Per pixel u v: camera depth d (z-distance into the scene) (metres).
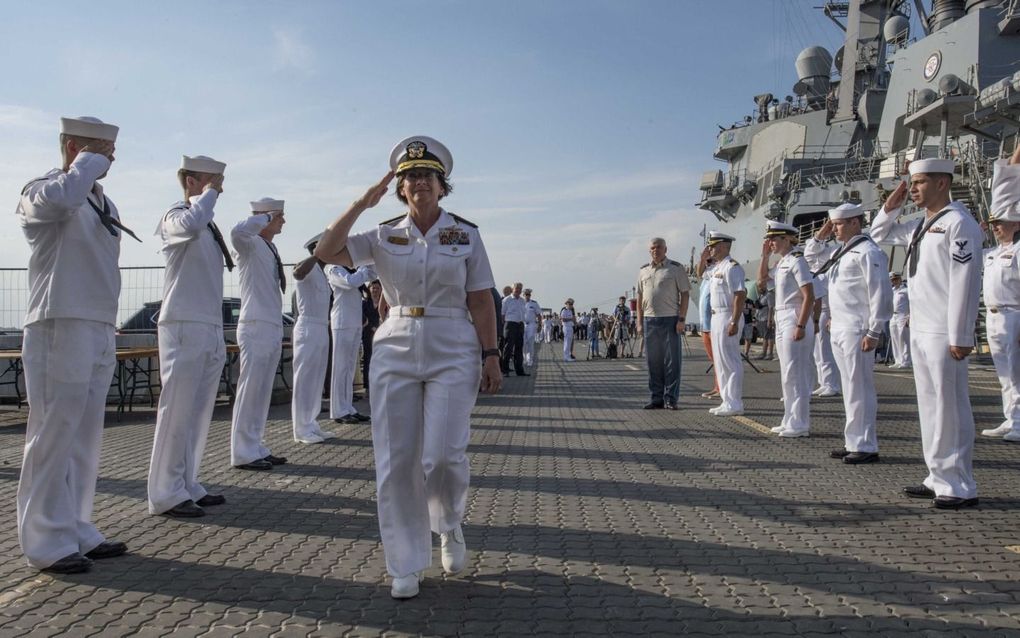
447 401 3.64
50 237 4.05
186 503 5.06
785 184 25.81
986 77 20.94
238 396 6.71
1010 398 8.52
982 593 3.60
